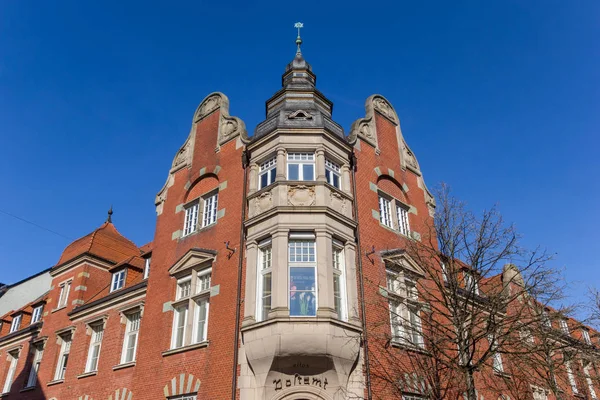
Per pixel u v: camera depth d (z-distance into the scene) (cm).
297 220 1559
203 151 2105
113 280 2570
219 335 1576
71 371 2331
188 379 1596
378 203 1912
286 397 1367
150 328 1866
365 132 2044
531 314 1469
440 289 1466
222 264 1706
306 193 1623
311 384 1380
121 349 2097
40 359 2650
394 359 1581
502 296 1509
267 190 1673
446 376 1488
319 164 1698
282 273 1469
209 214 1928
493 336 1420
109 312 2298
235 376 1448
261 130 1872
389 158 2106
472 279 1441
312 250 1554
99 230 2998
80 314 2492
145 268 2372
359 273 1631
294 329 1373
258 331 1427
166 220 2089
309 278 1504
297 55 2339
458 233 1498
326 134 1762
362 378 1446
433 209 2222
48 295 2972
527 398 1906
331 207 1639
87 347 2336
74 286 2730
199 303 1761
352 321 1503
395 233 1909
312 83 2277
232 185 1855
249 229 1650
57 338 2561
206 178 2028
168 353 1712
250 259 1588
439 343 1435
